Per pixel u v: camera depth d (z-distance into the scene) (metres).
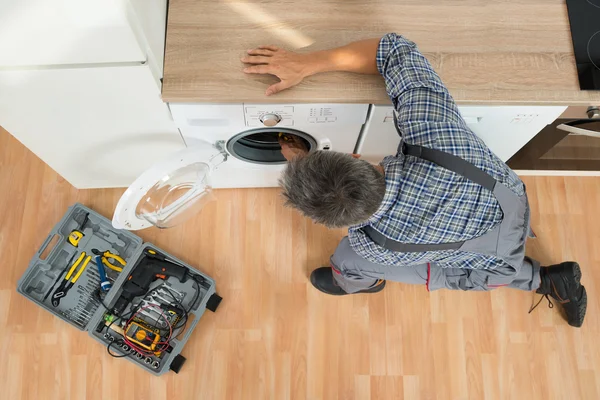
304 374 2.10
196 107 1.49
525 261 1.93
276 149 1.89
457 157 1.16
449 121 1.18
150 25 1.32
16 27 1.09
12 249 2.20
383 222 1.22
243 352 2.12
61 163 1.90
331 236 2.27
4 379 2.06
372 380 2.10
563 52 1.53
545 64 1.52
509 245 1.38
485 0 1.57
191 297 2.14
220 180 2.15
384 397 2.09
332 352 2.13
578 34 1.54
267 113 1.53
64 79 1.33
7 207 2.24
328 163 1.05
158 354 2.04
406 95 1.23
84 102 1.46
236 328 2.14
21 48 1.18
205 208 2.28
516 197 1.28
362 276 1.79
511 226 1.34
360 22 1.53
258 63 1.46
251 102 1.48
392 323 2.16
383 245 1.26
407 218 1.20
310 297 2.19
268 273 2.21
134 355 2.07
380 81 1.48
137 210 1.58
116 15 1.08
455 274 1.73
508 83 1.50
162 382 2.08
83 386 2.07
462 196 1.19
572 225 2.29
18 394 2.05
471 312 2.18
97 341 2.10
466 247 1.31
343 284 1.93
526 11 1.56
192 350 2.11
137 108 1.52
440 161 1.16
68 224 2.18
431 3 1.56
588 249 2.27
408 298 2.19
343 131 1.68
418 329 2.16
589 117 1.59
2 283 2.16
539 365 2.12
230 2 1.53
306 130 1.67
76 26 1.11
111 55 1.25
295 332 2.14
